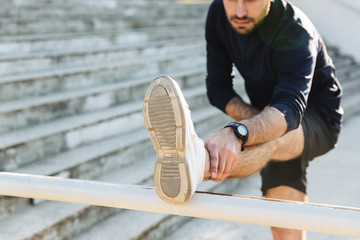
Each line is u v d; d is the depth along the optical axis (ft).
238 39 6.15
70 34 14.46
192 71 14.89
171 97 3.80
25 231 6.86
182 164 3.89
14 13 14.10
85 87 11.78
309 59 5.57
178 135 3.85
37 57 11.50
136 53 14.57
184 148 3.87
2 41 11.64
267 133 4.87
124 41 15.44
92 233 7.66
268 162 5.84
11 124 9.10
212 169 4.44
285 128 5.02
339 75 20.03
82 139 9.70
